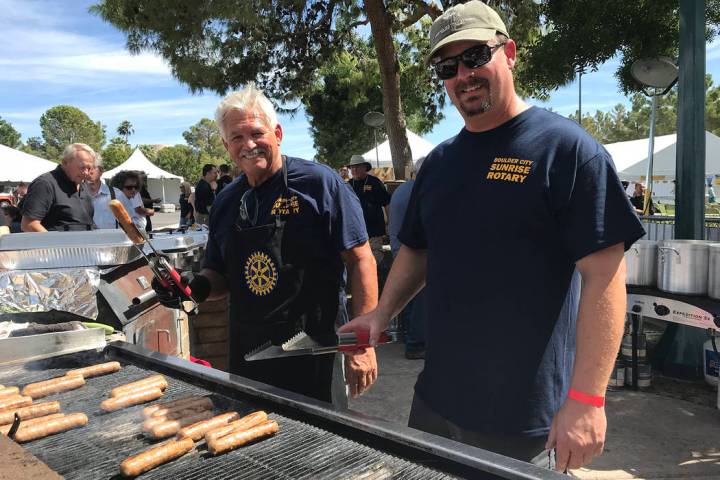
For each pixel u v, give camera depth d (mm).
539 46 6426
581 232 1364
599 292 1342
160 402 1512
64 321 2143
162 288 1971
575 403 1330
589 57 6055
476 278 1541
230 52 9906
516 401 1498
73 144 4184
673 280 3752
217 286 2373
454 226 1597
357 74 14664
